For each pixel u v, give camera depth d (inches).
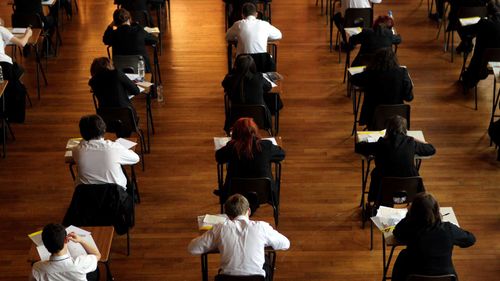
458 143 304.8
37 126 321.1
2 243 250.7
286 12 435.5
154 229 256.5
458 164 290.8
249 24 311.1
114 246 247.6
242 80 267.6
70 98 343.6
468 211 263.0
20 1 354.6
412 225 189.0
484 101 337.4
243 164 221.8
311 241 249.8
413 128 315.6
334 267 238.2
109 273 210.7
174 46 394.6
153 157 298.4
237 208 186.2
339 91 348.2
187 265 239.5
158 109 333.7
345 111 331.0
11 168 292.7
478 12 353.4
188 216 263.6
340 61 376.2
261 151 221.6
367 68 274.1
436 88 348.2
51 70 369.4
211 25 420.2
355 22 351.6
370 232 253.9
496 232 252.4
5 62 301.1
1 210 267.9
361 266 238.7
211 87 352.8
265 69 296.7
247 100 268.2
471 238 190.9
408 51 384.8
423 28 410.6
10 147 306.2
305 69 368.5
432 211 186.7
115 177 225.6
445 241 186.7
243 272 180.9
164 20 424.8
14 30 329.7
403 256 197.2
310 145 305.1
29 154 301.6
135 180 267.3
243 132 221.3
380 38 308.7
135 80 288.7
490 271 234.8
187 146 305.6
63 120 325.7
